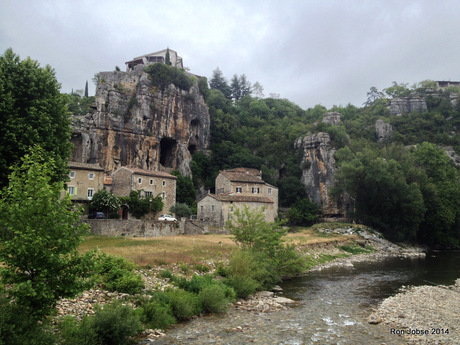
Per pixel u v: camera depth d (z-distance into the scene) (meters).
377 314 22.67
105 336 15.39
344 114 152.12
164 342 16.75
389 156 94.94
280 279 34.09
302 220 94.69
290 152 116.06
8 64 35.34
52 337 13.02
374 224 81.81
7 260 13.01
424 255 63.56
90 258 14.26
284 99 165.75
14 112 32.88
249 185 78.81
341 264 47.69
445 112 142.25
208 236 52.16
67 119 38.84
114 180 66.88
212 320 20.78
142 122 96.38
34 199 13.59
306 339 17.88
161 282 24.56
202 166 109.50
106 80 97.38
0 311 12.35
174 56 140.88
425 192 82.88
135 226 48.12
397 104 150.62
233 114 137.62
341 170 83.56
